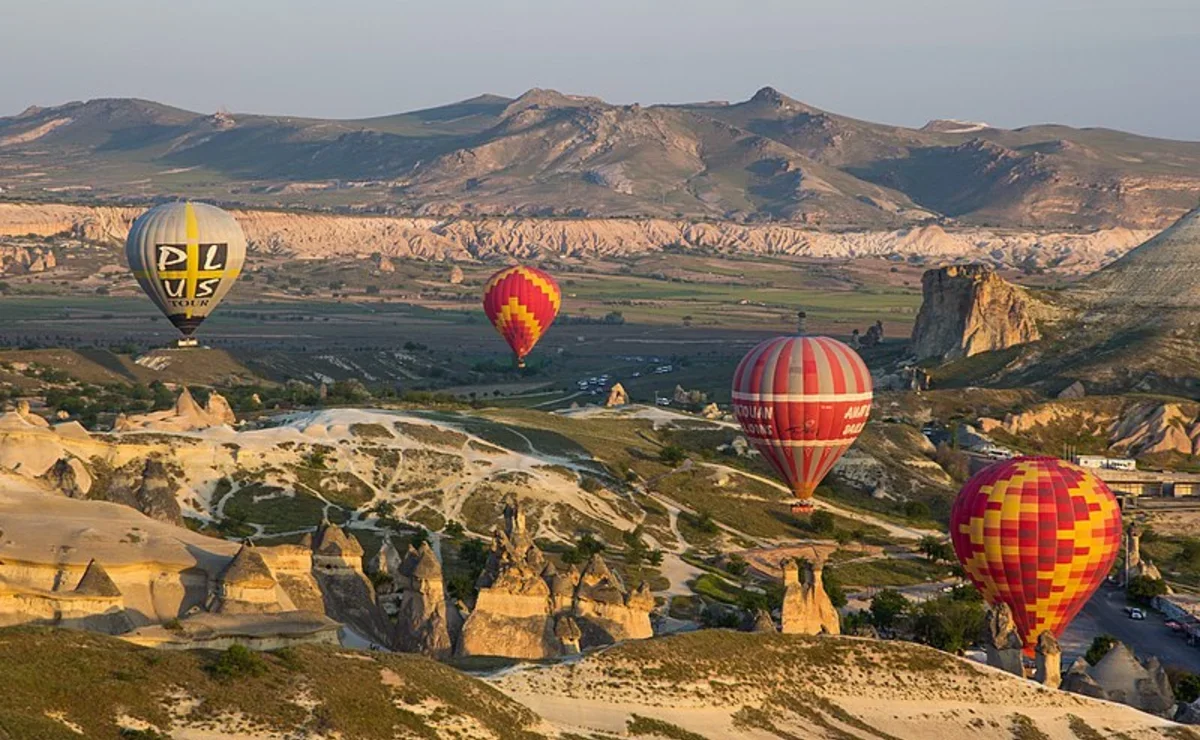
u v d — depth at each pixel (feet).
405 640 540.93
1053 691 525.34
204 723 356.18
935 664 523.29
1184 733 519.19
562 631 529.86
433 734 378.32
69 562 497.46
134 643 393.70
